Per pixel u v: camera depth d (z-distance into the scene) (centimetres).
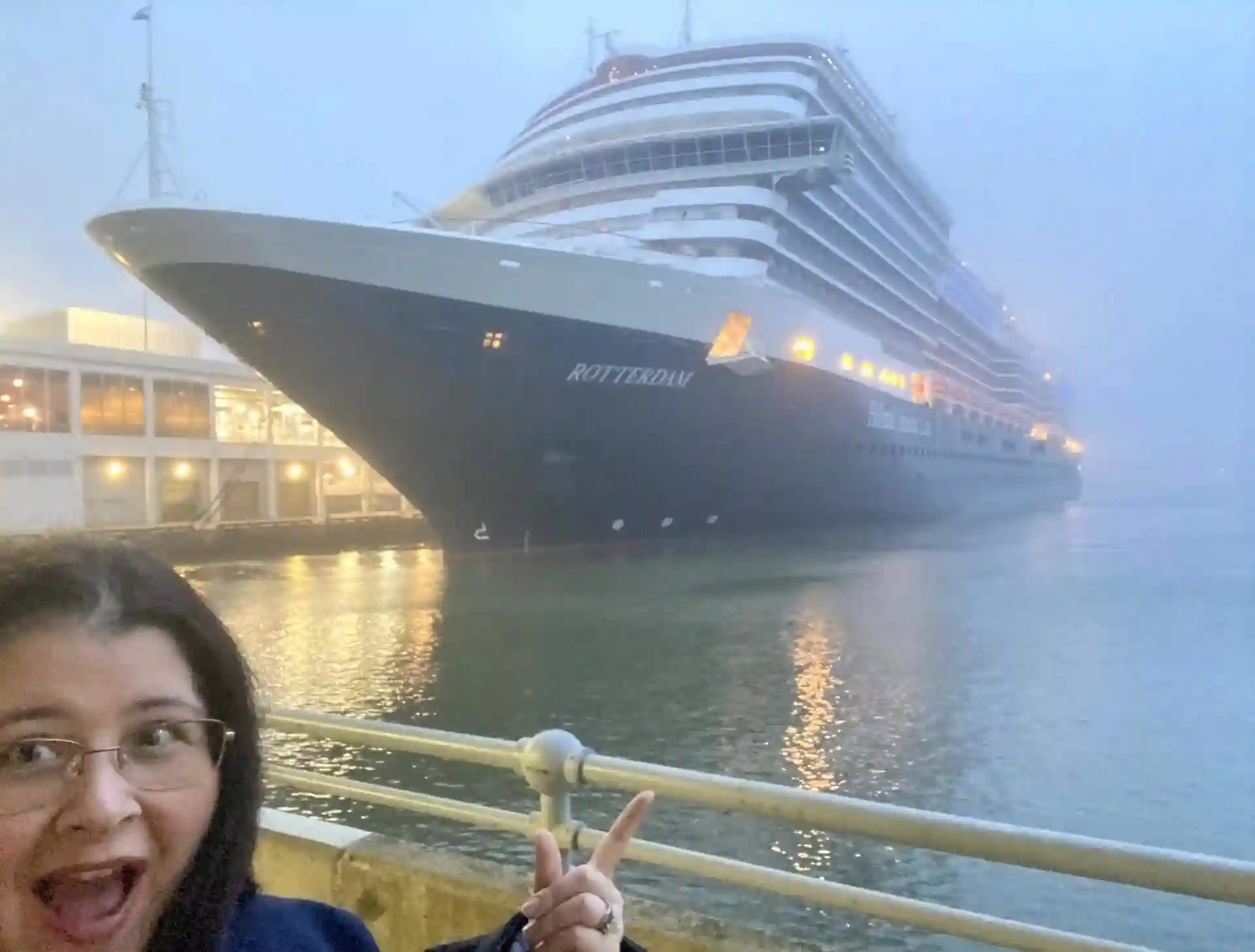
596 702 1566
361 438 2544
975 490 4966
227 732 129
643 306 2439
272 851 300
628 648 1955
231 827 132
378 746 294
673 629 2131
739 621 2217
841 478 3447
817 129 2731
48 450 3450
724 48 3253
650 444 2728
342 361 2278
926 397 3981
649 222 2791
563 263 2303
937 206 4278
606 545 3061
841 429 3234
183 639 129
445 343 2283
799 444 3092
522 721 1473
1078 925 788
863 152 3372
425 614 2369
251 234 2053
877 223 3559
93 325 4466
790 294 2803
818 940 755
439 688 1677
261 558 4078
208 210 2039
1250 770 1191
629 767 245
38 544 131
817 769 1239
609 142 2898
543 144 3123
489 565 2966
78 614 120
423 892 270
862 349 3303
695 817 988
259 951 139
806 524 3547
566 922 142
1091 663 1797
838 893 227
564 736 258
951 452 4462
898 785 1178
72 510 3512
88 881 115
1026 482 6156
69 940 114
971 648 1927
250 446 4328
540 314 2322
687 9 3781
